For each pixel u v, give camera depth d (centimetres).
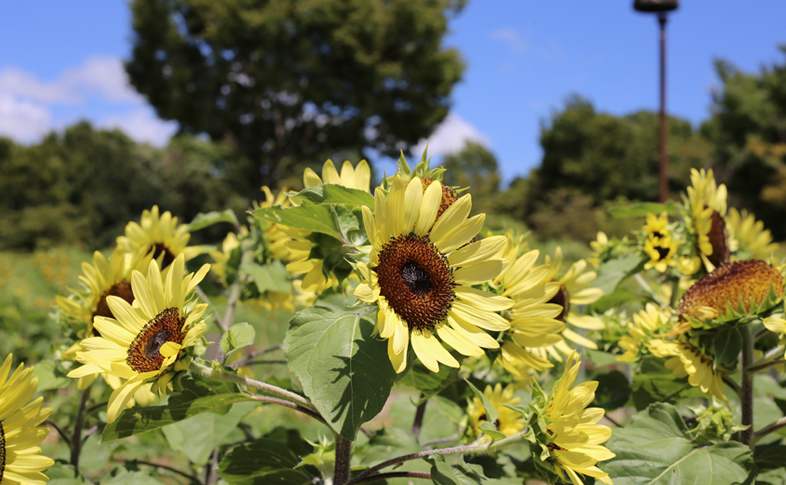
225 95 959
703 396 81
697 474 65
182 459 147
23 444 56
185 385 57
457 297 58
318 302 86
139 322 59
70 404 122
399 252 57
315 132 988
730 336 69
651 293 99
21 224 1535
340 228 59
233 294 94
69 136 2134
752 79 1252
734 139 1249
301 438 95
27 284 489
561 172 1658
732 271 74
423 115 994
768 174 1180
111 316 76
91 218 1783
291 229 61
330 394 54
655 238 92
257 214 58
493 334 62
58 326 79
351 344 56
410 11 929
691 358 71
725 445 67
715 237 87
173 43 922
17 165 1731
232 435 100
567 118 1678
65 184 1789
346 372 55
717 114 1270
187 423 85
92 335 76
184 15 936
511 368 64
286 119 977
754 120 1191
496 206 1608
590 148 1658
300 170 1140
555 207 1391
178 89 923
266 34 868
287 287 90
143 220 95
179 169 1903
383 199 57
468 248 59
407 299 56
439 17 976
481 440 62
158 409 59
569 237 1189
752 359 72
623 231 866
